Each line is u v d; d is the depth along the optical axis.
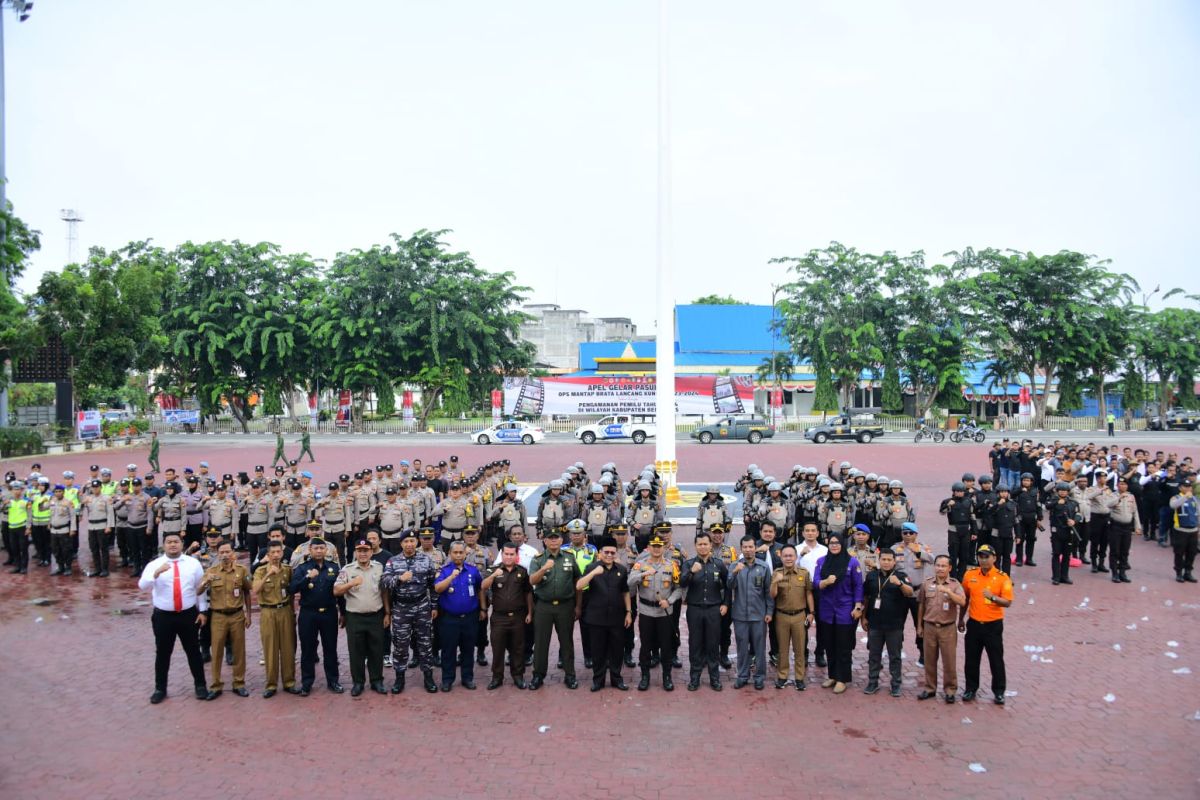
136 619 11.43
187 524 14.74
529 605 8.62
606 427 44.19
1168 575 13.75
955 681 7.99
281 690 8.52
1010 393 65.06
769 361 58.16
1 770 6.66
